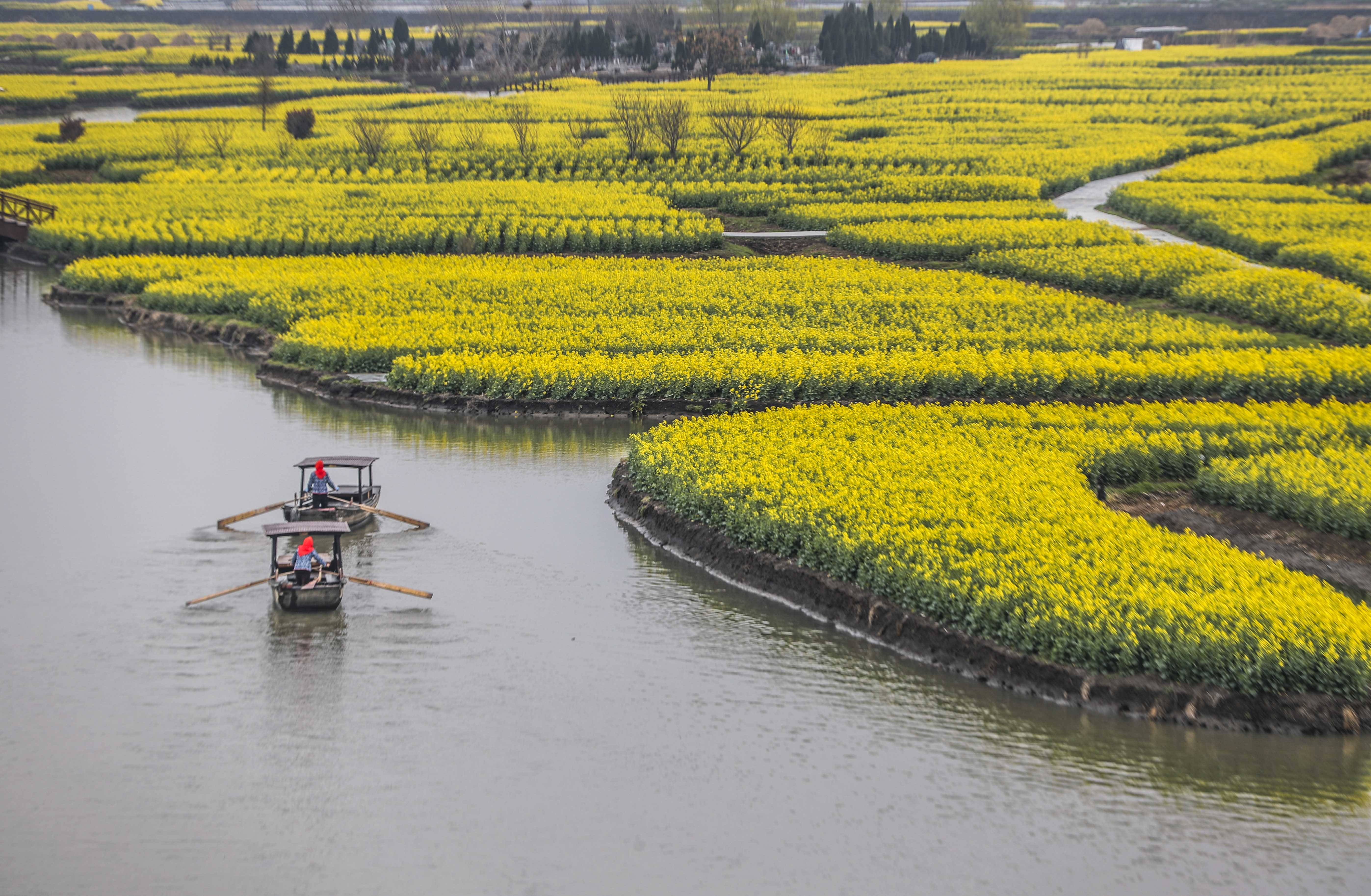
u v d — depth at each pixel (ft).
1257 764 106.52
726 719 114.83
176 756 107.65
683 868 93.86
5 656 124.57
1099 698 115.75
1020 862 94.43
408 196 414.00
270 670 122.72
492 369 224.33
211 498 172.86
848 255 352.08
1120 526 142.41
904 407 202.18
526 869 93.50
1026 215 391.45
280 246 344.08
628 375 222.48
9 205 405.59
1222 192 420.77
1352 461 170.81
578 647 128.77
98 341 274.16
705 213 414.00
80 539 156.15
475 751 109.19
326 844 96.27
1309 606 120.26
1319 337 261.24
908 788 103.91
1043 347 244.63
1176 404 209.26
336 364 238.89
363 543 156.87
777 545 144.36
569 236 353.10
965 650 124.26
